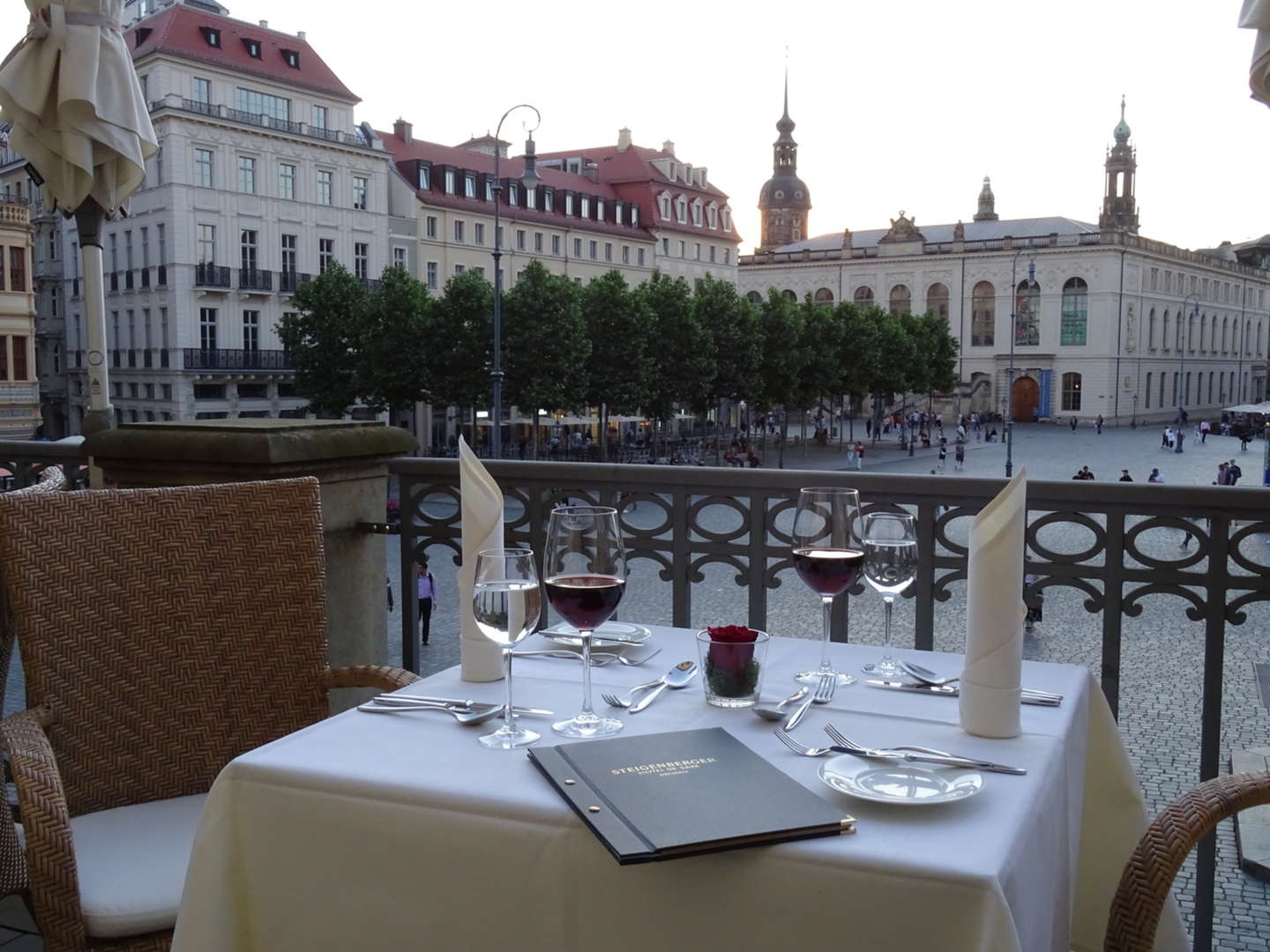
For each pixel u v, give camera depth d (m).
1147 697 12.01
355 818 1.68
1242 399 130.25
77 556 2.73
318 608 2.98
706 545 3.75
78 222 5.92
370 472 4.19
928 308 106.12
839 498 2.28
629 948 1.51
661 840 1.41
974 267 103.75
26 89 5.41
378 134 67.06
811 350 65.25
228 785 1.77
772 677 2.28
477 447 61.88
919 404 104.94
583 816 1.50
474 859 1.60
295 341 47.97
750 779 1.62
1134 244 100.12
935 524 3.45
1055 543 23.45
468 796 1.61
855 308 71.56
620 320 48.25
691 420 80.38
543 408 45.16
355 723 1.99
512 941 1.59
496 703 2.11
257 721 2.91
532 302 43.69
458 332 43.75
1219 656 3.16
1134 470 55.53
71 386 63.53
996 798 1.61
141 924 2.26
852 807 1.58
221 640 2.88
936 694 2.17
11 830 2.37
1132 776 2.31
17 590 2.66
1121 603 3.26
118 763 2.77
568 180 79.75
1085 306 99.38
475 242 68.50
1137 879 1.88
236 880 1.78
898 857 1.39
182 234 52.94
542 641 2.60
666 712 2.03
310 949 1.75
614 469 3.86
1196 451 69.88
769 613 16.42
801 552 2.28
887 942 1.38
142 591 2.80
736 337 56.22
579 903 1.54
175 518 2.85
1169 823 1.92
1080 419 99.69
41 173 5.74
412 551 4.30
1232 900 5.52
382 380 44.94
